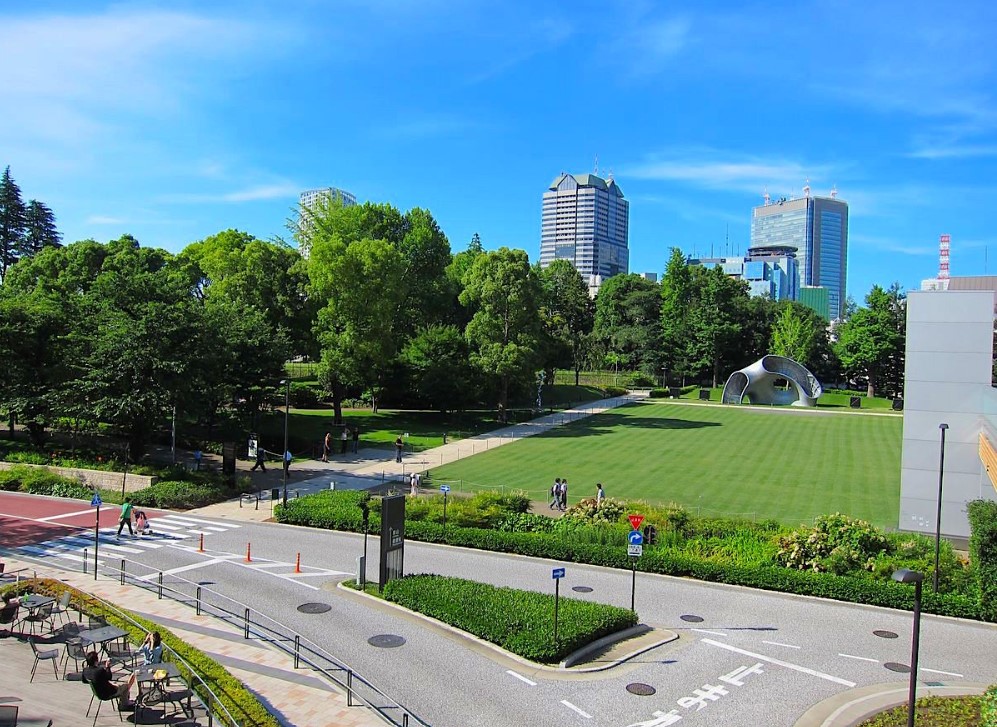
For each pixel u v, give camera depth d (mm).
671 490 42375
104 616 19891
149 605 22422
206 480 40969
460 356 69875
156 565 27000
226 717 14156
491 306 67875
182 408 42938
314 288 61844
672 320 115812
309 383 77750
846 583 24719
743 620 22578
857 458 53406
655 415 79312
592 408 86125
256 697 16094
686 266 115438
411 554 29641
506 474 46875
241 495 40406
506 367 66562
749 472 47969
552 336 94000
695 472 47875
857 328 100562
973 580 24438
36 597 19609
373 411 71688
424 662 18594
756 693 17297
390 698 16516
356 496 36812
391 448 56375
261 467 47281
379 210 75250
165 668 15125
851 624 22438
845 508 38219
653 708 16391
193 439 54156
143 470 41000
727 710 16375
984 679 18484
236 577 25672
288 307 66875
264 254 66062
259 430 57000
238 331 51875
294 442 55156
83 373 44750
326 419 66375
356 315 61469
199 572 26172
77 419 44781
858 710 16453
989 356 31781
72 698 15555
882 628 22125
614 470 48406
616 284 129750
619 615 20797
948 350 32469
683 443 59906
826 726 15664
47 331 47094
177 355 42000
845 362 103500
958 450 32219
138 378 41031
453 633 20531
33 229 96875
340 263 59969
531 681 17609
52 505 37062
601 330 125250
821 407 88500
